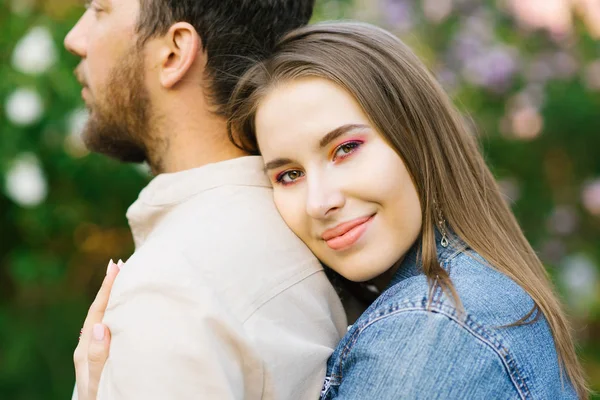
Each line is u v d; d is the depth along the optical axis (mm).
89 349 1202
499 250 1324
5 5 2938
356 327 1248
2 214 3053
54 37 2807
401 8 3238
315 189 1260
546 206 3441
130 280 1211
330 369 1286
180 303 1173
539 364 1205
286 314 1285
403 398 1110
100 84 1508
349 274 1292
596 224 3516
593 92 3326
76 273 3273
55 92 2793
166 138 1495
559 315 1320
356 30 1373
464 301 1178
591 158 3422
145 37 1445
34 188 2748
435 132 1362
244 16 1459
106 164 2861
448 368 1115
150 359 1136
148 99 1479
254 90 1341
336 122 1257
